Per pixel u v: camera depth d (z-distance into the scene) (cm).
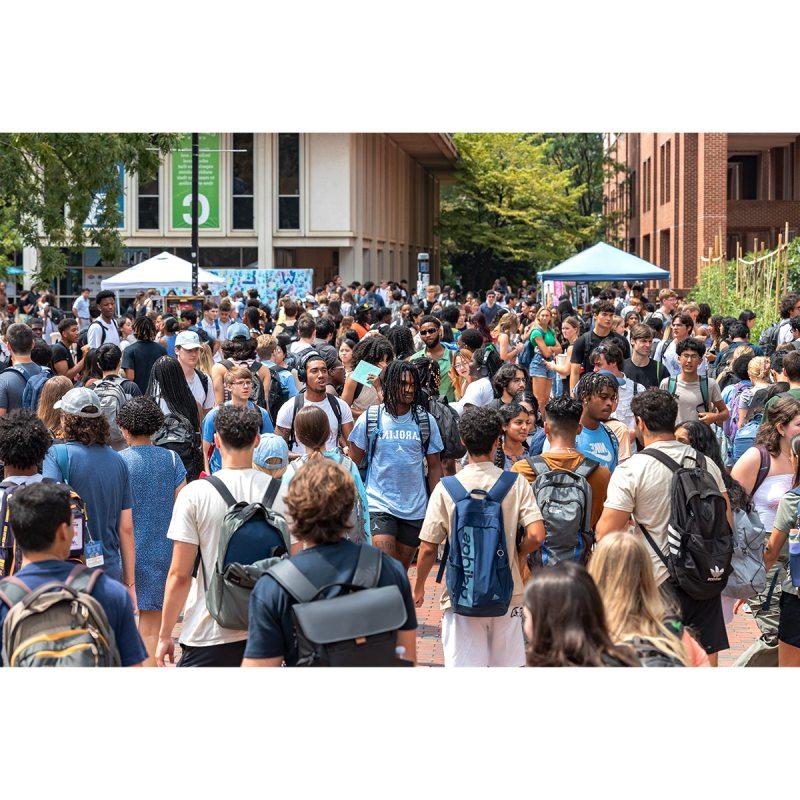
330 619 425
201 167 4162
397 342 1121
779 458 674
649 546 594
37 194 2038
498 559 577
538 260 6250
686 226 4331
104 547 622
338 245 4203
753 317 1484
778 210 4062
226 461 569
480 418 590
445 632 593
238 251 4209
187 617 564
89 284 4134
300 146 4169
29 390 1023
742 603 653
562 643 368
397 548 761
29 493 448
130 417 685
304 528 442
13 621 430
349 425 879
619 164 6912
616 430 749
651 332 1036
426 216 6700
